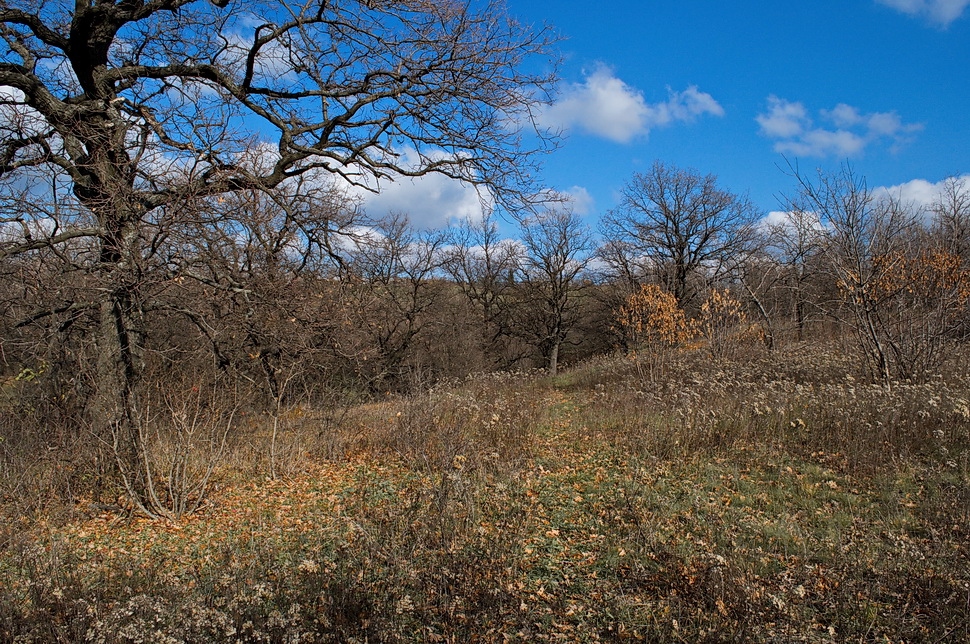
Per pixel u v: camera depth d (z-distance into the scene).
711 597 4.08
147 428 7.29
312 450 9.54
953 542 4.99
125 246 6.79
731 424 9.08
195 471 7.65
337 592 3.87
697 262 30.58
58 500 6.89
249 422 9.85
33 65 7.66
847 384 10.59
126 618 3.48
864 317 11.59
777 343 16.75
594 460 8.48
